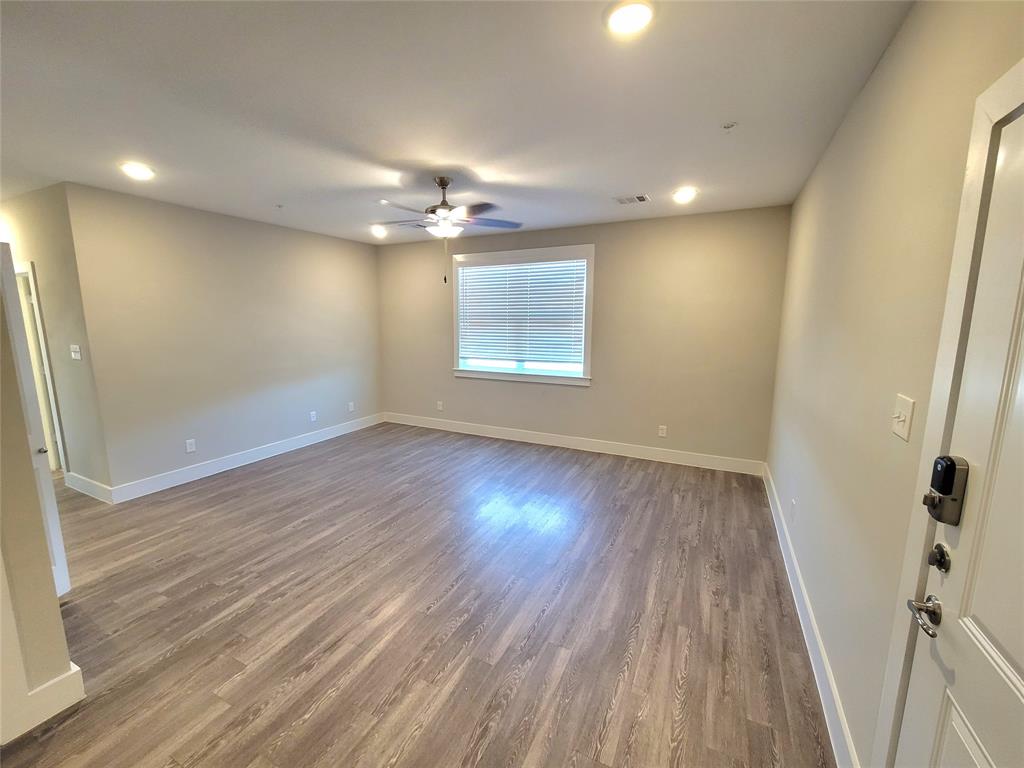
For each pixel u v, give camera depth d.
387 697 1.71
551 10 1.37
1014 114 0.77
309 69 1.70
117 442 3.49
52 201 3.20
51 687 1.60
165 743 1.52
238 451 4.39
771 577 2.52
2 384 1.49
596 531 3.07
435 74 1.74
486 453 4.83
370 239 5.46
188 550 2.79
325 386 5.30
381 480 4.03
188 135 2.31
